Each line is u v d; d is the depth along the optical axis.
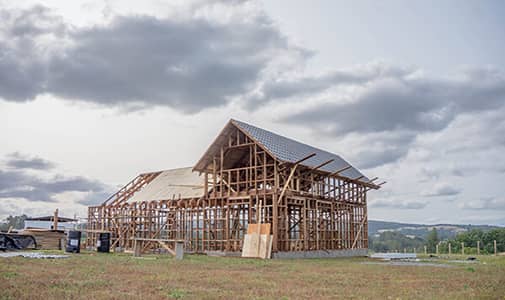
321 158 37.47
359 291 10.98
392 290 11.30
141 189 43.03
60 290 9.73
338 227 36.59
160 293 9.71
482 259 30.39
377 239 111.81
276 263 22.12
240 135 32.84
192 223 35.09
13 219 64.69
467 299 9.88
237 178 31.92
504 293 11.01
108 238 28.61
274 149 31.28
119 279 12.16
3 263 15.95
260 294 10.02
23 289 9.70
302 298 9.55
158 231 37.47
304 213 31.92
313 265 21.19
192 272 15.15
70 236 25.92
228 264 20.03
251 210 30.50
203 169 33.72
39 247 30.19
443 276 15.52
